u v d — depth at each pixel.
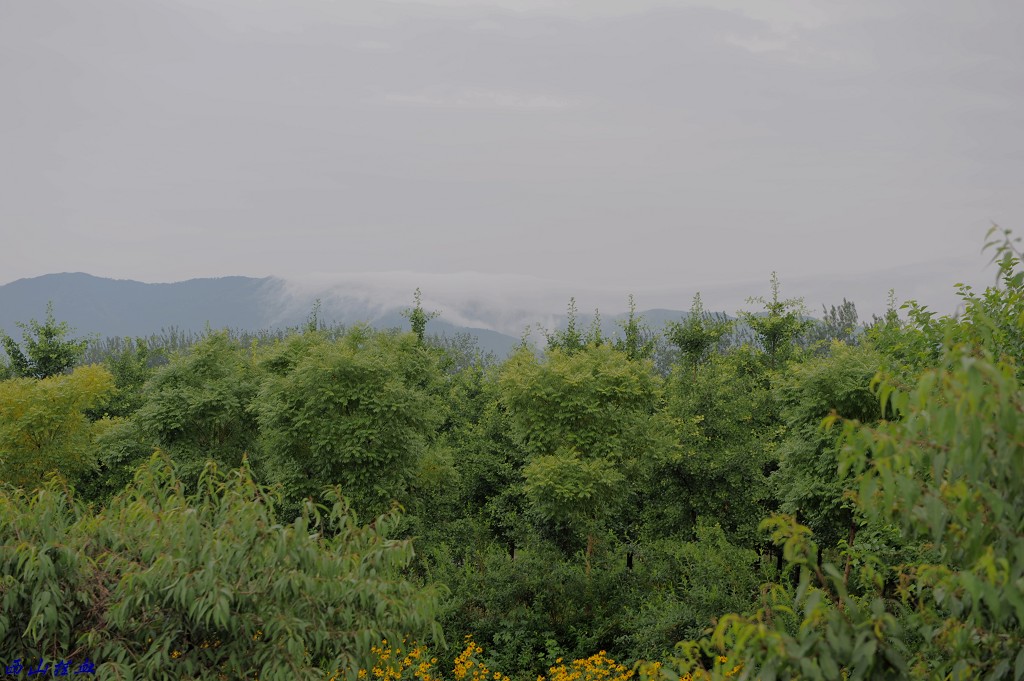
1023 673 2.87
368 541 5.57
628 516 18.70
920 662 3.48
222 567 4.73
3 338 25.25
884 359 8.88
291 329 20.95
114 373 26.75
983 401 2.62
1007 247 3.64
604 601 13.52
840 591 3.07
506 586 13.40
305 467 16.17
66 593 4.77
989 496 2.74
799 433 14.14
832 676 2.85
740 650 3.08
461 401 25.08
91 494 19.50
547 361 17.23
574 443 16.09
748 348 24.30
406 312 27.47
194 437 19.31
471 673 10.90
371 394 15.72
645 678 3.93
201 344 20.80
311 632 5.02
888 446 2.88
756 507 17.16
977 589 2.61
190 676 4.82
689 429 17.64
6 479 17.77
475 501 21.30
